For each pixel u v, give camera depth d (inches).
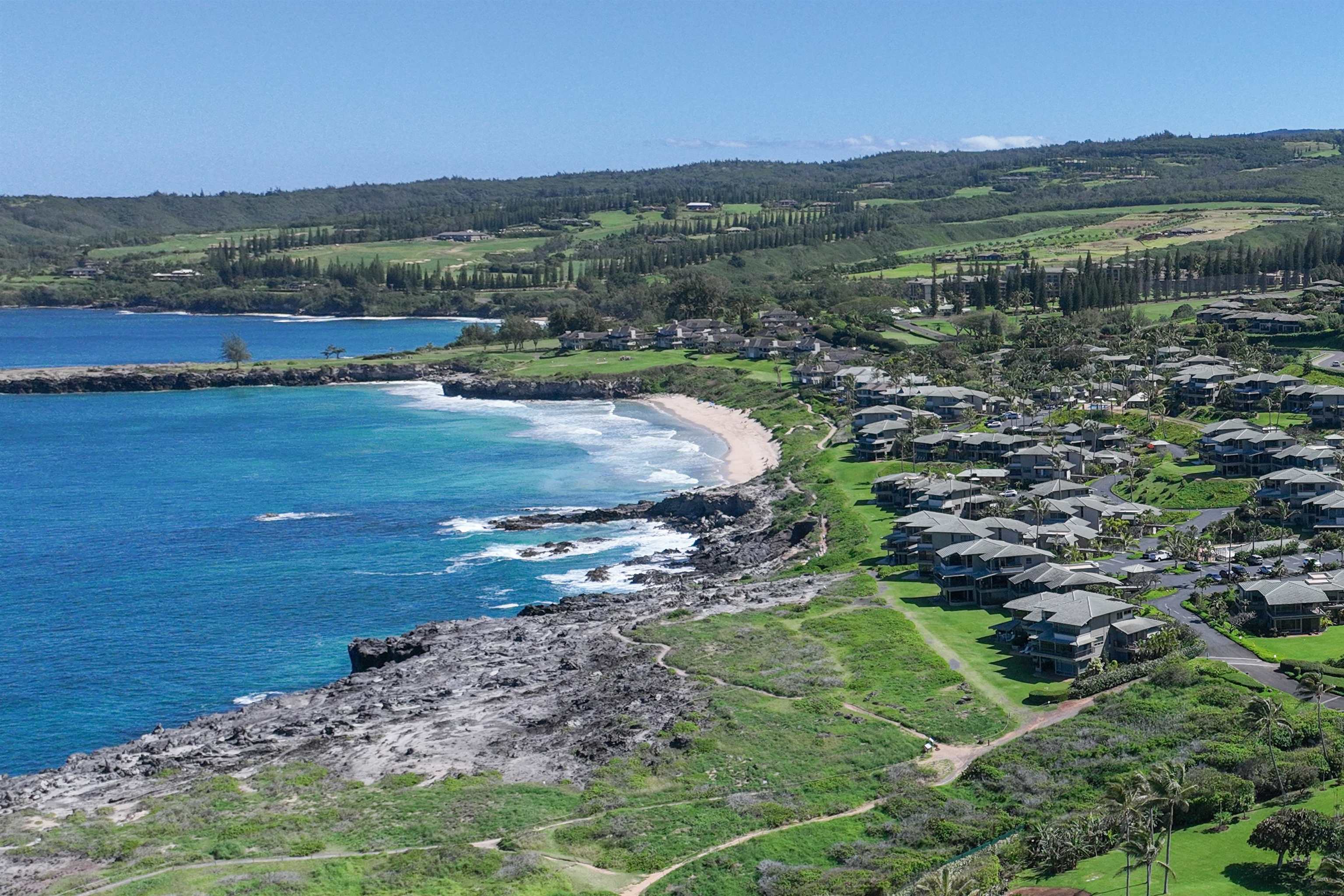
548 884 3344.0
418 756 4286.4
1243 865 3193.9
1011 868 3304.6
